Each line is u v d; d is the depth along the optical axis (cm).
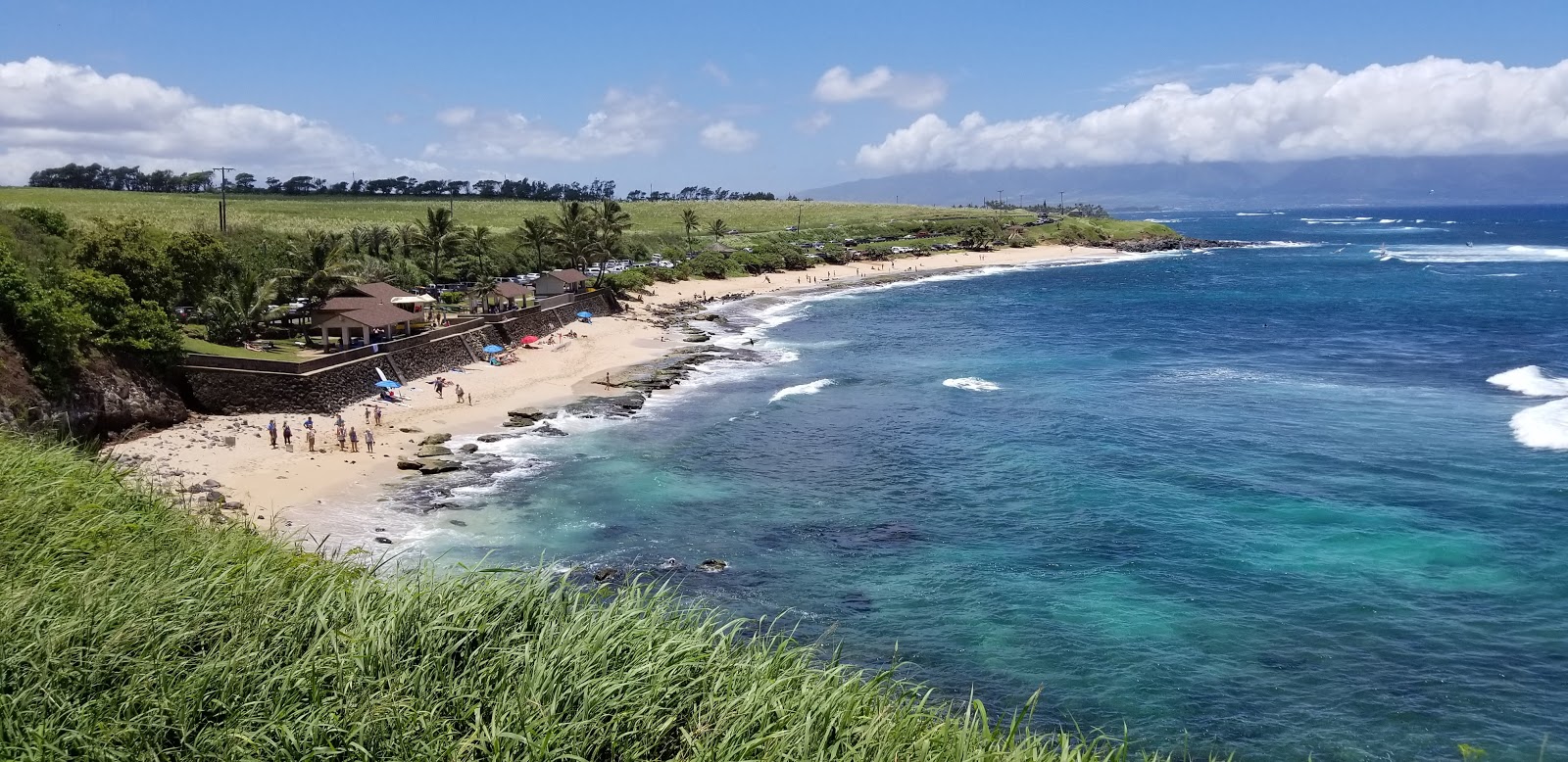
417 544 3562
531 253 12581
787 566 3447
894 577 3347
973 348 8544
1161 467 4559
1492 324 9062
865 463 4744
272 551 1560
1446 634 2864
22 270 4406
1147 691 2598
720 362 7744
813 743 1121
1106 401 6091
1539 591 3106
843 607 3109
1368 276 14812
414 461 4497
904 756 1139
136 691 1069
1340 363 7225
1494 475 4238
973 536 3741
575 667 1163
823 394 6450
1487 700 2514
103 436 4581
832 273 16438
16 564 1363
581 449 4981
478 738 1041
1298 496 4084
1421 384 6294
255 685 1108
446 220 10131
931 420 5650
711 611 1534
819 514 4000
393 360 6172
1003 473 4544
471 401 5978
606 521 3884
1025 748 1217
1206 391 6316
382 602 1288
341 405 5512
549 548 3572
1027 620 3011
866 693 1244
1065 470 4553
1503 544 3481
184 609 1234
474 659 1195
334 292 7131
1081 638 2891
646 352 8094
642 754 1088
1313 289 13100
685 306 11756
